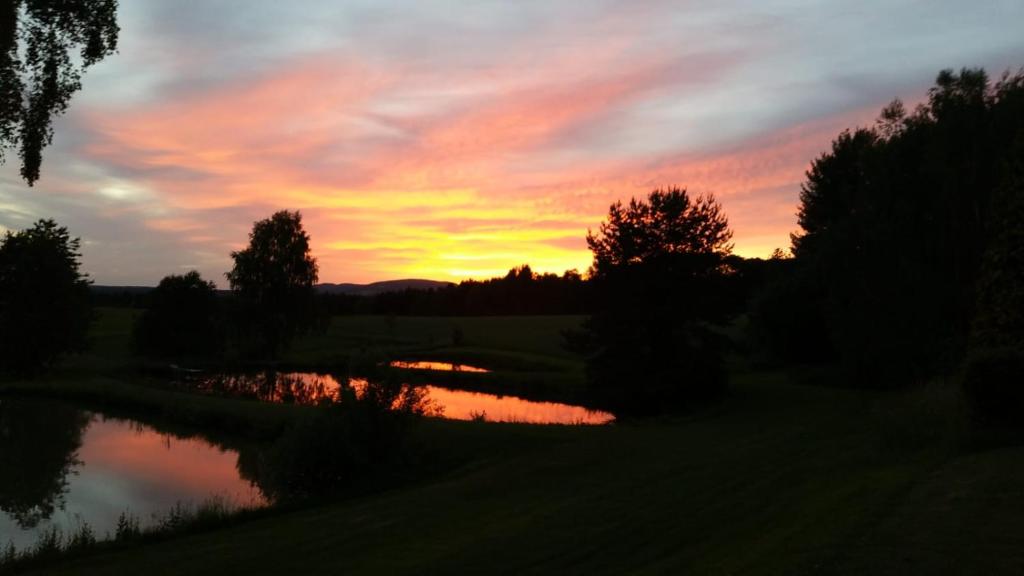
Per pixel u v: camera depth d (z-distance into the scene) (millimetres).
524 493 13625
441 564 9156
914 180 23766
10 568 11352
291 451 16469
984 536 6719
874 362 26031
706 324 37031
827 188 48062
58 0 13906
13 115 14336
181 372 52781
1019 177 14336
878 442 13734
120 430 28594
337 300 131000
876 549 6789
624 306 31828
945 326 22125
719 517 9961
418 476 16969
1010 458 9797
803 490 10680
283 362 61281
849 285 26688
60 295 45156
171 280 63812
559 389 41750
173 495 18422
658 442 18250
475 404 37938
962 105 21891
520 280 142125
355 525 12289
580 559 8844
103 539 13703
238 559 10523
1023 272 13758
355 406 17266
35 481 19953
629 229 31766
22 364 43375
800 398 26984
